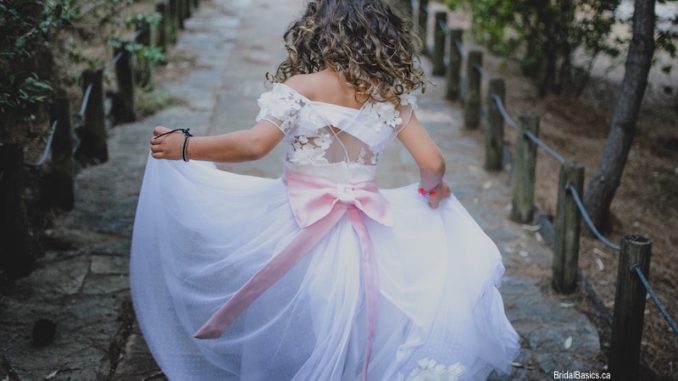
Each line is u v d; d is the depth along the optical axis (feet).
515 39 26.76
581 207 11.78
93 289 11.43
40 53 14.97
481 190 16.76
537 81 26.13
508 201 16.28
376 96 7.57
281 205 8.03
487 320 8.37
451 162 18.26
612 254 14.57
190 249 8.48
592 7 20.79
